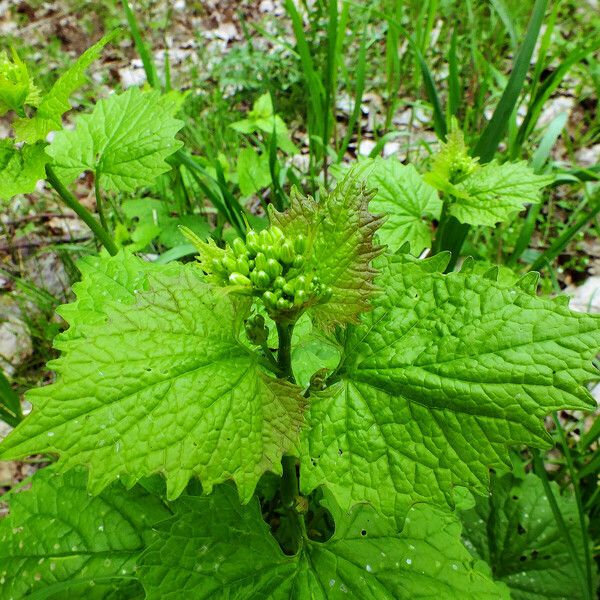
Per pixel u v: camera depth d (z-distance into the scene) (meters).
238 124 0.27
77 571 0.12
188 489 0.13
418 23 0.29
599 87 0.27
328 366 0.14
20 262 0.26
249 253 0.08
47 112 0.13
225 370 0.09
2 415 0.16
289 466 0.11
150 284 0.09
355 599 0.11
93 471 0.07
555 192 0.27
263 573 0.11
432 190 0.19
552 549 0.16
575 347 0.08
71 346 0.08
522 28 0.33
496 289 0.09
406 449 0.09
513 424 0.08
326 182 0.25
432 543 0.11
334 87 0.27
